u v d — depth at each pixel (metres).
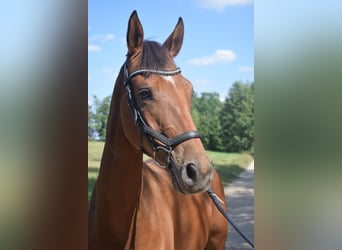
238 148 10.37
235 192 6.28
